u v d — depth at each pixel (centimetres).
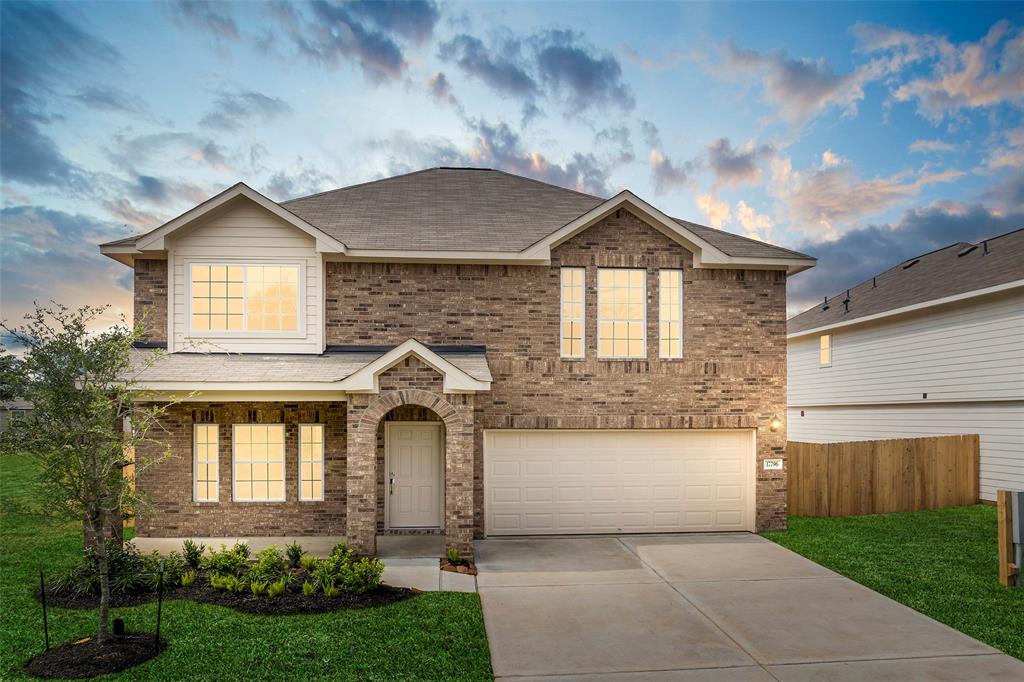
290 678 665
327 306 1371
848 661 738
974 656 751
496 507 1386
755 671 712
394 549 1229
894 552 1227
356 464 1166
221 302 1337
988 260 1945
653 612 906
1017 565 1015
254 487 1355
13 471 2272
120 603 877
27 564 1091
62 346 718
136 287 1337
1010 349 1658
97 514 738
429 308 1386
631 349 1430
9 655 709
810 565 1153
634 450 1422
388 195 1664
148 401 1197
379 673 680
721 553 1242
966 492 1723
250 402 1352
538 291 1405
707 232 1578
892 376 2117
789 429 2798
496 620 869
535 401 1391
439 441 1377
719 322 1443
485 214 1556
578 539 1366
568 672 705
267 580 936
